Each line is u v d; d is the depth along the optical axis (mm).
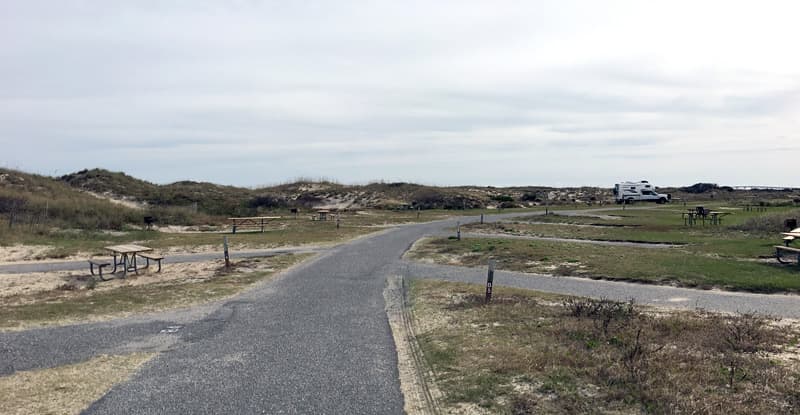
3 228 24422
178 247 23828
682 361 7129
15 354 8867
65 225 28312
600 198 76625
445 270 17375
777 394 5938
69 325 10789
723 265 15344
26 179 39656
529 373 6980
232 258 20656
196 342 9516
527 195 76250
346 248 23859
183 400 6766
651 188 67188
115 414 6344
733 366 6766
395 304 12438
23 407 6594
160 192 52750
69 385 7363
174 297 13500
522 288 13711
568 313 10188
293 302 12828
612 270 15492
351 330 10172
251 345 9266
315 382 7348
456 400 6402
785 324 9195
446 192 69875
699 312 10258
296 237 28609
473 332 9281
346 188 70125
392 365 8023
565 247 21406
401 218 45000
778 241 20062
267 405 6566
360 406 6484
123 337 9891
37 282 15461
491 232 31125
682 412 5512
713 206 52750
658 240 23516
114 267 17062
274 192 65062
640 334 8430
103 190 50156
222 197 55188
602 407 5824
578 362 7230
